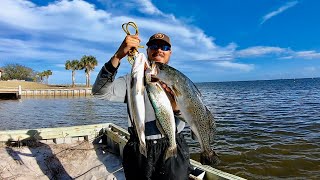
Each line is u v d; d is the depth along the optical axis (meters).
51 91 20.06
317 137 4.83
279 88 29.84
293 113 8.13
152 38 1.12
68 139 2.58
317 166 3.42
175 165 1.02
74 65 27.17
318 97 14.59
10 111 11.12
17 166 2.03
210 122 1.00
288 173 3.25
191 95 0.96
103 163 2.10
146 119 1.04
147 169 1.02
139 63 0.93
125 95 1.11
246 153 3.99
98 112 10.92
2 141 2.40
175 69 0.96
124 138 2.16
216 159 0.97
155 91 0.94
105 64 0.96
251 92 23.34
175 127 1.03
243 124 6.43
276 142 4.57
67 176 1.98
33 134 2.49
